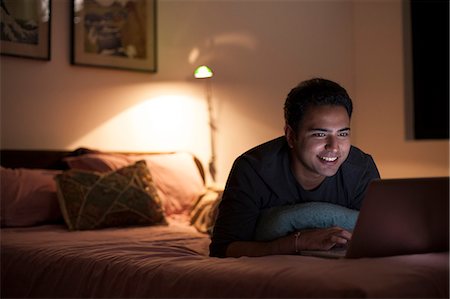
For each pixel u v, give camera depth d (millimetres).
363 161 2002
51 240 2506
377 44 4766
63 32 3596
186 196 3447
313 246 1751
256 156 1920
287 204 1955
